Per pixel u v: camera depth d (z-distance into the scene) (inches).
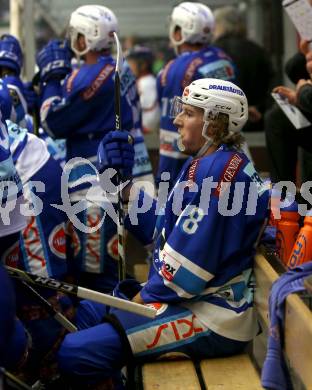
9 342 130.3
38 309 167.6
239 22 289.9
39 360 168.9
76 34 215.9
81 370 146.9
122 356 148.3
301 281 129.1
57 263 171.2
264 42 301.9
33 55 280.2
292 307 123.3
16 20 305.9
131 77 225.5
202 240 145.1
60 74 217.0
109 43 215.0
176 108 162.1
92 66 211.2
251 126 284.5
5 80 215.5
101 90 209.0
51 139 230.5
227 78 242.8
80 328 169.0
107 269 208.8
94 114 211.3
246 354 154.1
